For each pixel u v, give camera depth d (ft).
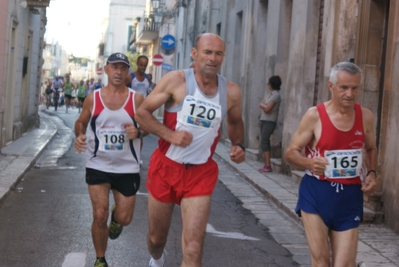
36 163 46.44
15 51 56.03
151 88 41.57
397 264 22.26
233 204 34.32
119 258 21.88
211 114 16.35
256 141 59.93
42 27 76.48
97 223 19.54
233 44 71.10
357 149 16.08
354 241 16.07
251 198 36.42
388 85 29.81
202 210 16.22
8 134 56.29
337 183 16.06
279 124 51.62
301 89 43.57
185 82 16.35
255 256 23.32
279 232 27.81
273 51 53.47
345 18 36.01
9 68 53.78
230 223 29.22
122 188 20.11
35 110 75.31
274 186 38.86
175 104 16.46
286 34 51.29
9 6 51.70
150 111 16.49
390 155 28.71
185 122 16.35
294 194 36.09
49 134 67.72
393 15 29.55
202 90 16.38
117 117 19.83
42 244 23.35
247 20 63.00
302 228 28.78
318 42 43.11
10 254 21.84
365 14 32.76
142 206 31.60
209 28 88.28
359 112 16.19
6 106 53.98
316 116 16.15
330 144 15.96
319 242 16.01
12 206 30.19
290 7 51.03
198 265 15.94
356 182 16.25
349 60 34.94
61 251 22.48
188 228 16.11
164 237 17.79
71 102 168.35
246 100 62.59
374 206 29.45
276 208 33.60
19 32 58.44
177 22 129.80
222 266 21.70
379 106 32.78
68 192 34.65
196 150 16.44
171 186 16.61
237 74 70.95
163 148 16.75
